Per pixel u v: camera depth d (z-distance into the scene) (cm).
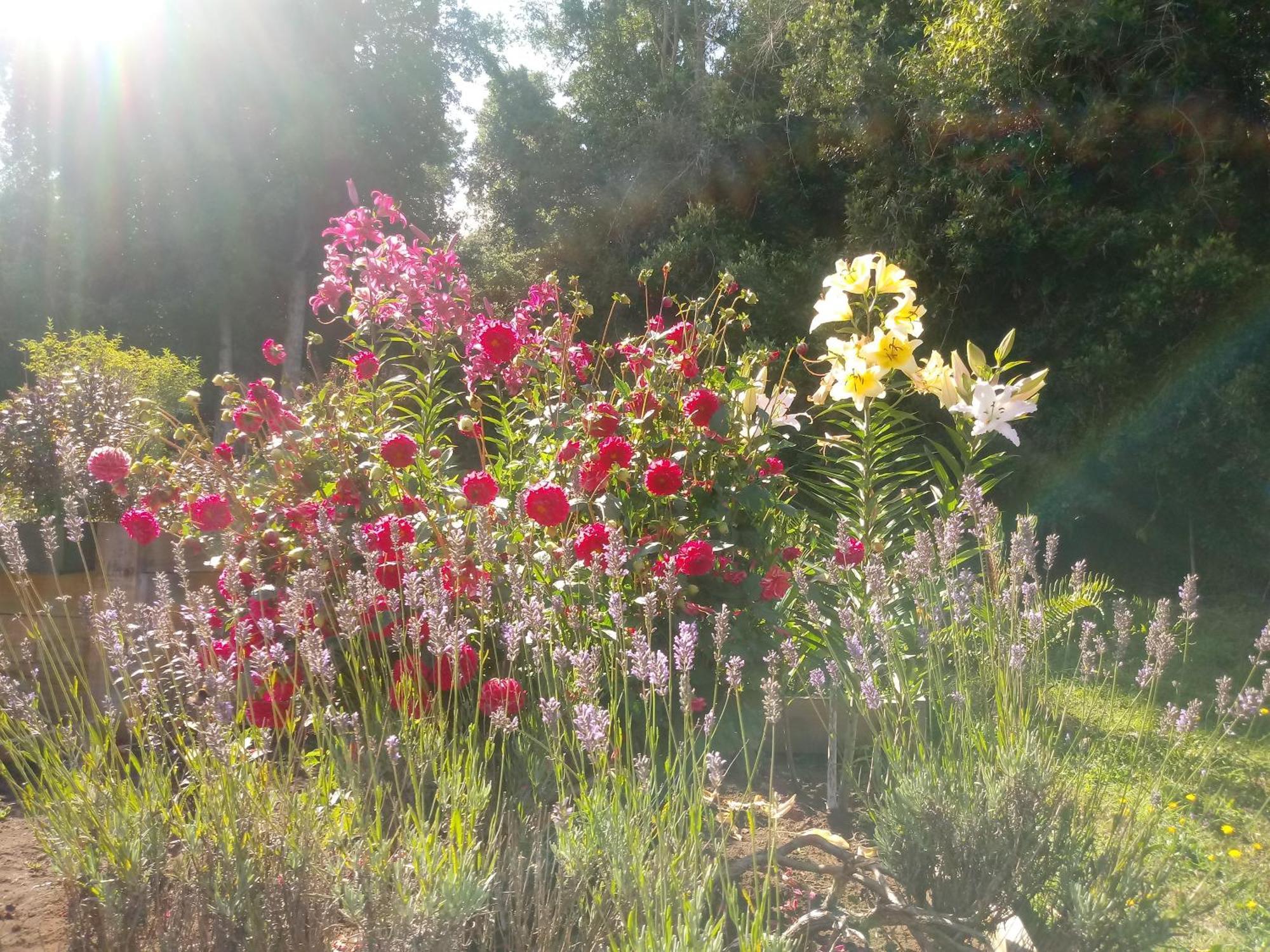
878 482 441
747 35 1756
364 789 244
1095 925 224
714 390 431
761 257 1353
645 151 1828
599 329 1762
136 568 361
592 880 217
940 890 241
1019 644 261
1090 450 981
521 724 291
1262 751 414
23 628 338
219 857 208
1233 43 946
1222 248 902
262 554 355
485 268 2433
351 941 221
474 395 450
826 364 1134
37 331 2500
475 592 305
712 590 365
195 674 230
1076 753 289
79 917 215
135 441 438
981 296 1074
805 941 237
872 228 1139
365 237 445
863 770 340
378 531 318
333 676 253
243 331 2636
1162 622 266
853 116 1194
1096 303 980
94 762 232
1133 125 966
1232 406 872
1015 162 1020
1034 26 965
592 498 371
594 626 296
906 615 374
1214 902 247
